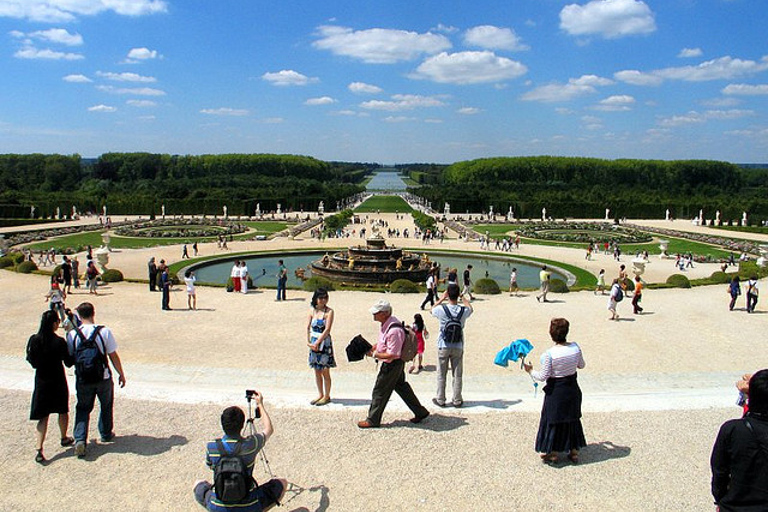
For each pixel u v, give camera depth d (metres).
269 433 8.15
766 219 115.62
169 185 150.62
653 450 10.35
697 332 22.55
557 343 9.60
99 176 179.25
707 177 177.50
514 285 34.19
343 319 24.64
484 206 138.38
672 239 80.44
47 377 9.65
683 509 8.39
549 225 101.06
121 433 10.82
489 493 8.80
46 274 36.84
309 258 56.72
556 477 9.31
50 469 9.42
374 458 9.90
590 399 13.38
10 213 105.44
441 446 10.41
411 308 28.03
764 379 6.15
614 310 25.09
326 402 12.51
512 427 11.32
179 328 22.52
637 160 184.00
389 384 10.96
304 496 8.66
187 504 8.41
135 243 66.81
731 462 6.18
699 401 13.12
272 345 19.89
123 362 17.28
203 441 10.47
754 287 26.55
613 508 8.41
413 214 114.19
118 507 8.32
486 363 17.86
